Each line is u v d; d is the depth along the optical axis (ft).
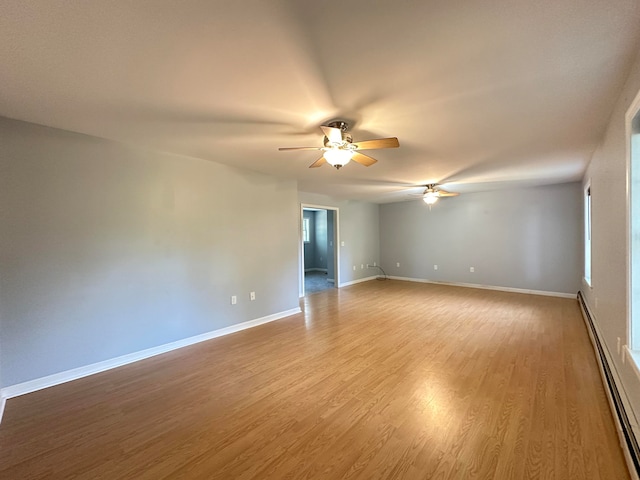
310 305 17.80
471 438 6.05
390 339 11.85
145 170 10.37
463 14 4.18
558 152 11.00
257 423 6.68
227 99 6.65
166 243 10.96
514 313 15.33
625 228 6.54
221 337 12.39
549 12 4.15
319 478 5.14
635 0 3.91
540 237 19.47
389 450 5.76
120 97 6.56
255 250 14.03
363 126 8.26
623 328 6.82
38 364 8.26
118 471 5.37
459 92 6.43
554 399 7.40
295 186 16.12
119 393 8.02
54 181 8.54
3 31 4.39
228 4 3.96
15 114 7.52
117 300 9.75
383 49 4.96
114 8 4.00
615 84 6.15
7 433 6.43
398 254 26.68
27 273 8.14
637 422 5.54
